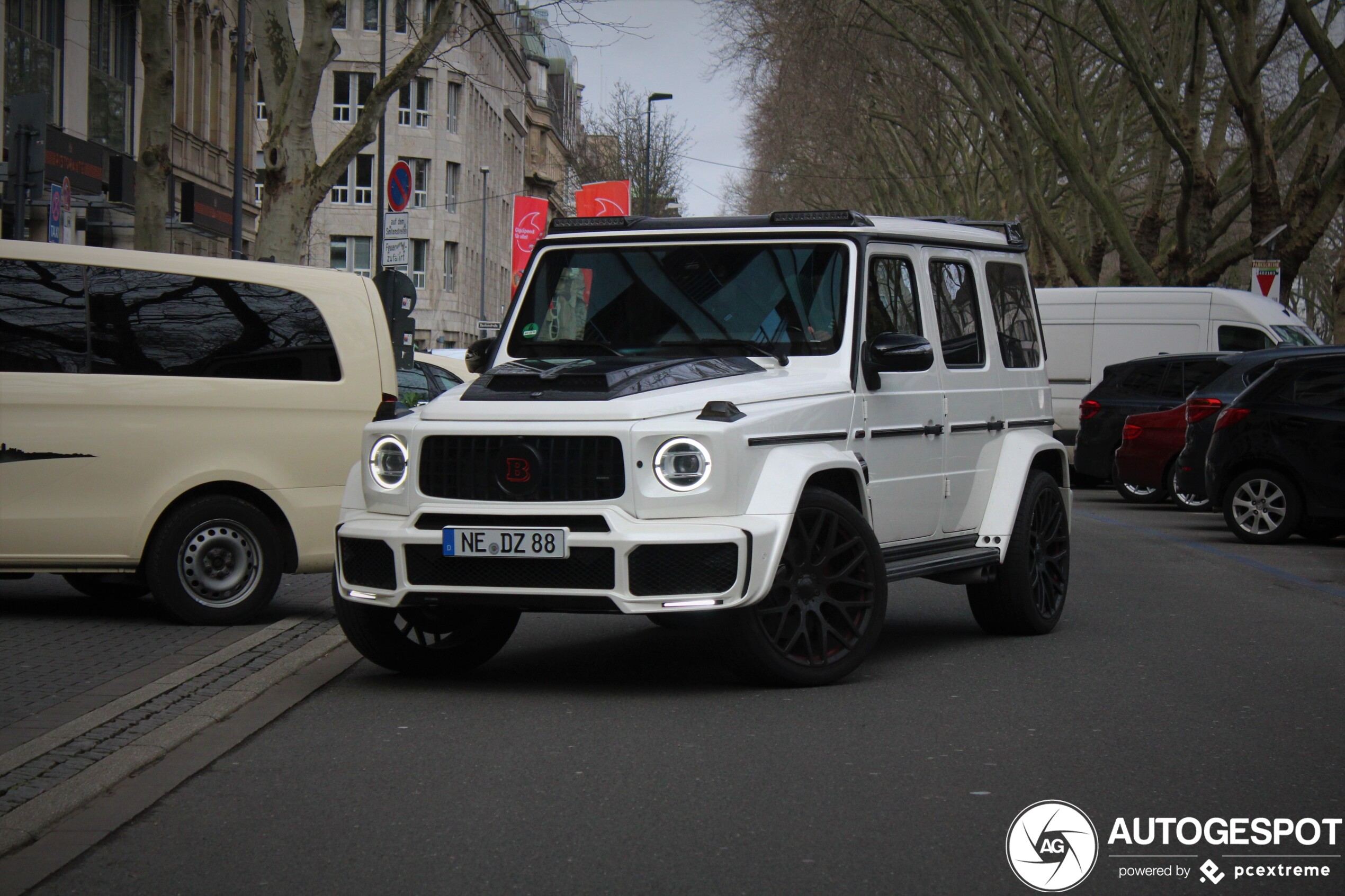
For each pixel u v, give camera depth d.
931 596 11.14
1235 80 26.23
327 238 72.38
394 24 71.50
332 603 10.55
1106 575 12.45
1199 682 7.46
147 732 6.14
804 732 6.24
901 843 4.70
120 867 4.49
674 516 6.65
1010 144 34.78
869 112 45.59
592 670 7.86
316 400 9.64
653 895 4.21
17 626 9.27
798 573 7.05
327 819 4.99
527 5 21.28
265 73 19.53
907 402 8.02
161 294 9.31
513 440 6.77
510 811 5.06
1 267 9.01
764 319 7.78
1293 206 27.19
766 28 36.41
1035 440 9.30
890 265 8.09
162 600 9.21
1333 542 15.63
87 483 9.02
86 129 28.45
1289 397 15.23
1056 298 25.84
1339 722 6.51
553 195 113.94
